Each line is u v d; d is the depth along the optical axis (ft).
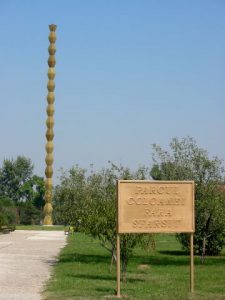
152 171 96.27
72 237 187.73
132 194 55.42
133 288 59.82
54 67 309.01
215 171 94.68
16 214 350.23
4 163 465.06
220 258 107.76
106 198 74.49
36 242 157.99
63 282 64.90
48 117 306.14
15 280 67.31
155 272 79.15
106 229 68.59
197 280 69.72
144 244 67.00
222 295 55.57
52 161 303.89
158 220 55.62
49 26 309.01
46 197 299.17
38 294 54.75
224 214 94.27
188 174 94.58
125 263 67.15
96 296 53.36
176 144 95.86
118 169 85.10
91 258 103.45
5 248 130.00
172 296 53.93
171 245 149.59
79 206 88.28
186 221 56.13
